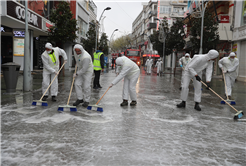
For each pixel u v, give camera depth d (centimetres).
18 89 881
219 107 675
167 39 2998
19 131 388
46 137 362
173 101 756
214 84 1420
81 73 588
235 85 1430
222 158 303
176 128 437
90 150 315
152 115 539
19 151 305
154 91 999
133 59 4219
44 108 570
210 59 597
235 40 1961
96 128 418
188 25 3053
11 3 1334
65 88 989
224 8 2220
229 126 465
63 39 1549
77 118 484
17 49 1755
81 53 583
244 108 666
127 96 650
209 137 390
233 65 811
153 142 354
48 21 2016
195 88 627
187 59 1081
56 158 286
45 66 652
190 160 293
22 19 1488
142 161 284
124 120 482
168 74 2570
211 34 1892
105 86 1115
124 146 334
